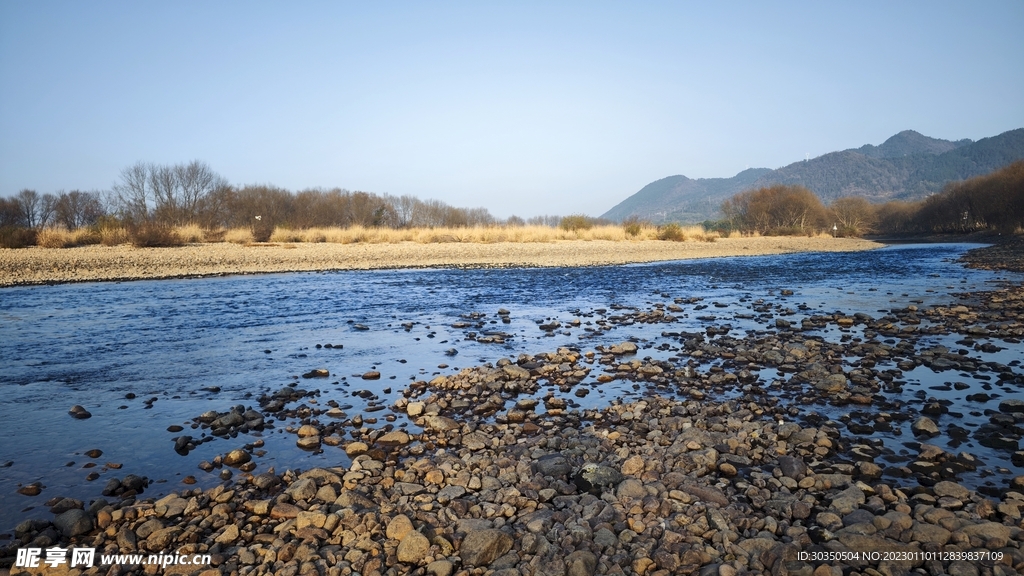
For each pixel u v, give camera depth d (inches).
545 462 218.5
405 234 1717.5
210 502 195.8
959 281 832.3
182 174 1844.2
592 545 165.5
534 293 735.1
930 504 185.5
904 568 152.7
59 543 171.3
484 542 163.5
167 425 272.8
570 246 1546.5
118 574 156.6
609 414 281.1
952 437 243.4
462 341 450.6
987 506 180.4
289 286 808.3
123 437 257.4
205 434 260.7
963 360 361.1
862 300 649.0
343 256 1226.0
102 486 210.8
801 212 3371.1
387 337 466.0
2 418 281.1
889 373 335.0
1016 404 273.7
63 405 300.7
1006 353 383.2
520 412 277.1
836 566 152.3
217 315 564.1
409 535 166.1
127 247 1320.1
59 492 206.2
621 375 348.8
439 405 291.4
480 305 634.2
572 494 201.3
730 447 234.2
